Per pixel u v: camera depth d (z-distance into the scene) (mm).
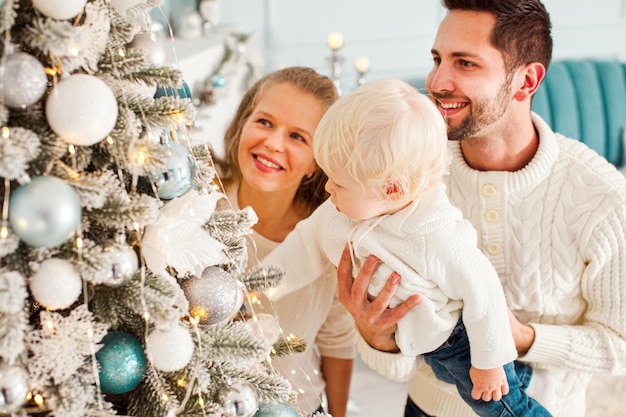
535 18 992
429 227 900
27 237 541
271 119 1181
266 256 1211
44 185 542
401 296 936
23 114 581
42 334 588
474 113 1021
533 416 1000
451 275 903
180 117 680
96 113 561
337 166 888
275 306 1202
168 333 635
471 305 907
